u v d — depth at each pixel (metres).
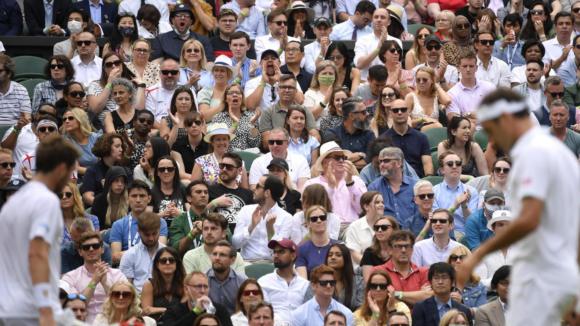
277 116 67.62
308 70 74.44
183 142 63.94
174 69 68.88
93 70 73.12
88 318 51.66
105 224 58.47
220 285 52.53
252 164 62.84
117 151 61.59
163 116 68.44
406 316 49.16
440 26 78.81
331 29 78.69
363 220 57.56
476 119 70.31
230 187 59.91
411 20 85.44
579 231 32.12
